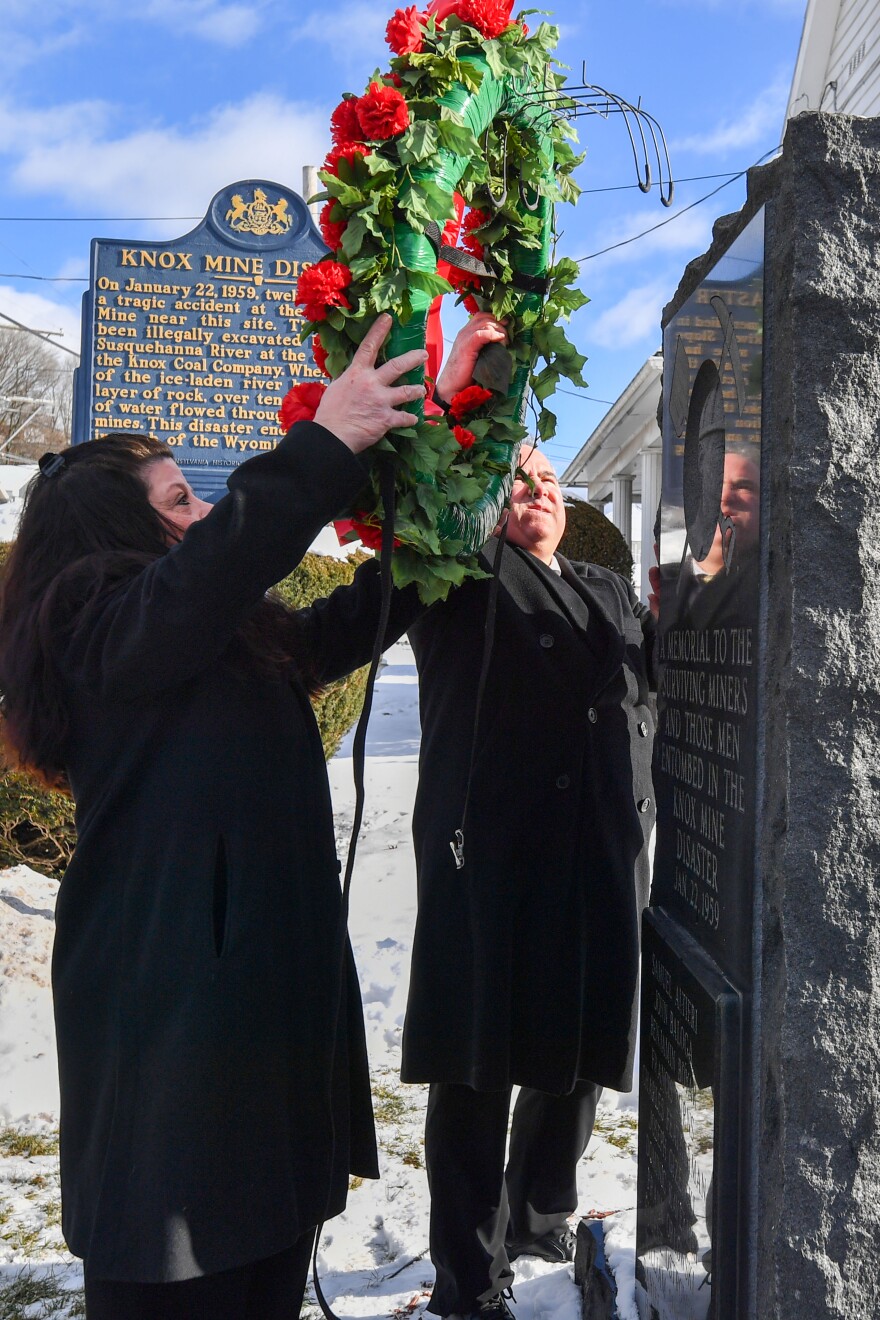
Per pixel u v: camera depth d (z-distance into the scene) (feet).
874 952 4.90
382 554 5.38
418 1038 7.54
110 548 5.48
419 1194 9.96
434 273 5.45
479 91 5.92
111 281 24.59
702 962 6.00
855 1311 4.83
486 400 6.72
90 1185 4.86
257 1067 4.94
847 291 4.97
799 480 4.98
